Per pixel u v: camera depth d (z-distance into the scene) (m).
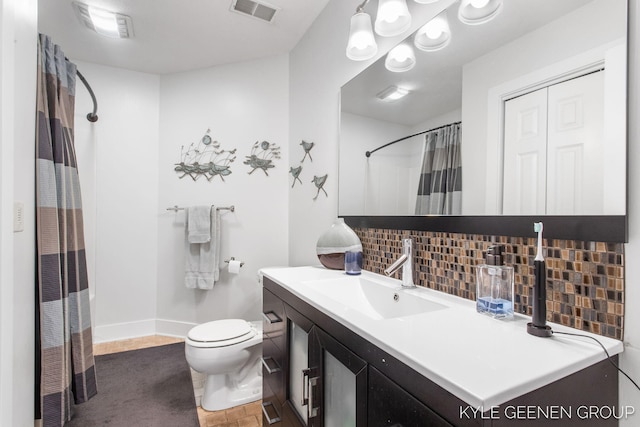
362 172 1.61
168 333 2.75
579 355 0.63
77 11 1.99
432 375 0.56
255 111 2.65
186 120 2.76
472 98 1.06
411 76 1.32
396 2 1.14
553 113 0.84
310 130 2.20
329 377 0.95
